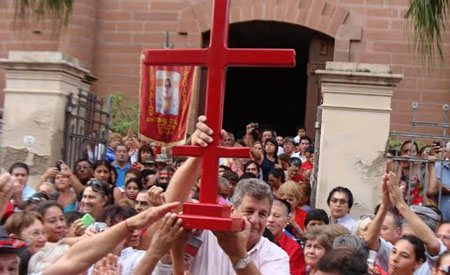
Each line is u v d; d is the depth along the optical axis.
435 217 6.91
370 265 5.80
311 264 5.42
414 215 5.79
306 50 18.55
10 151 9.86
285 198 7.82
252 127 12.41
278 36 16.62
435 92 14.22
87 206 7.12
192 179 4.09
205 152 3.37
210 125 3.38
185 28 15.02
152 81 9.62
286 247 6.42
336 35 14.51
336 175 9.14
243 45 18.20
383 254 5.97
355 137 9.16
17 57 9.87
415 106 9.28
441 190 8.59
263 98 22.05
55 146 9.80
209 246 4.34
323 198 9.13
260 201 4.31
